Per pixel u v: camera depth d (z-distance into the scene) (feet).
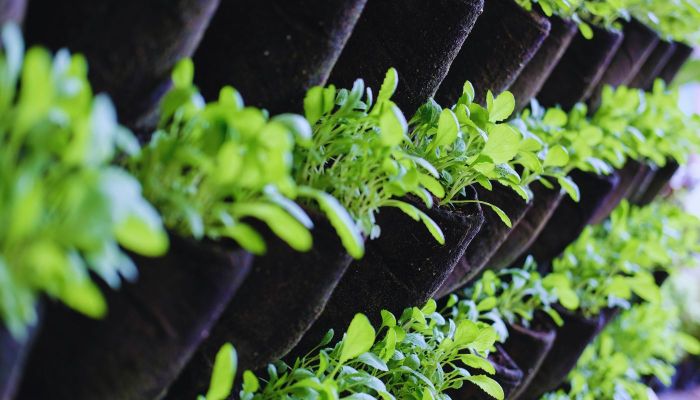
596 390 6.25
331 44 3.37
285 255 3.28
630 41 5.39
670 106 6.03
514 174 3.92
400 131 3.27
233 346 3.37
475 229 3.86
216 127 3.06
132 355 3.03
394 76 3.48
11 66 2.78
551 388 5.41
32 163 2.78
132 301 3.00
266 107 3.39
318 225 3.30
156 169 3.05
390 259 3.69
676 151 5.83
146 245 2.79
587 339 5.18
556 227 5.18
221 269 3.03
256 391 3.69
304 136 3.09
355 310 3.74
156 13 3.04
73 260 2.74
